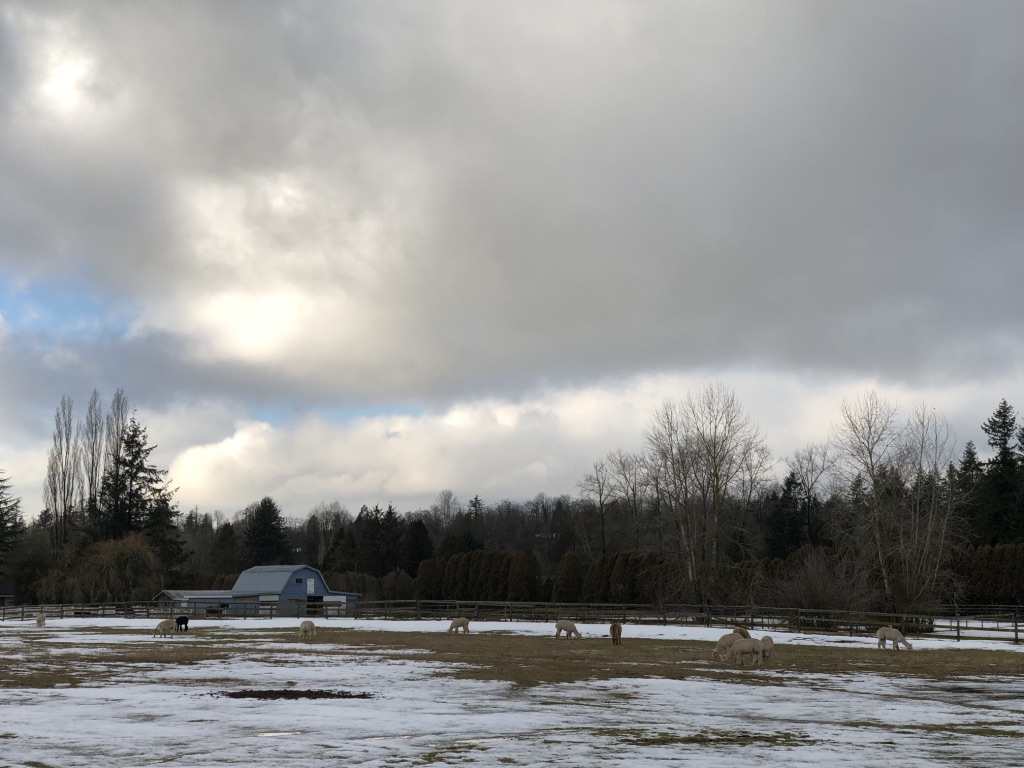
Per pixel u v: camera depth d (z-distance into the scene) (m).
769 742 15.13
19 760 13.12
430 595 88.75
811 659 31.95
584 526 104.19
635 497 83.88
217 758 13.30
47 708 18.50
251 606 68.12
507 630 49.06
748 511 76.81
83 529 92.62
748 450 65.12
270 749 14.05
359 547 125.62
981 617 55.81
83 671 26.55
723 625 50.66
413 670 26.97
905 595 51.16
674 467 64.81
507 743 14.77
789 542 93.44
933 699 21.31
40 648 36.34
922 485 58.72
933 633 45.50
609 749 14.32
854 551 58.66
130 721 16.80
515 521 169.12
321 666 28.17
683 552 66.19
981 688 23.67
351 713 17.98
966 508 77.06
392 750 14.05
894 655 33.81
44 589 82.06
